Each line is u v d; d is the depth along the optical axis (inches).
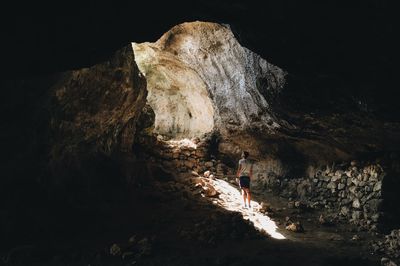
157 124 687.1
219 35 431.2
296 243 335.9
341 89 282.4
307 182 490.9
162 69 594.6
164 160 554.6
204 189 483.2
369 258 294.4
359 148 422.9
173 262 283.3
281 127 450.6
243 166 458.6
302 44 217.2
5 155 319.3
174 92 657.0
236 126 522.3
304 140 463.5
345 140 416.5
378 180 391.5
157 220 385.7
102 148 442.6
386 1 172.4
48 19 188.7
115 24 205.0
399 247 305.9
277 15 200.5
